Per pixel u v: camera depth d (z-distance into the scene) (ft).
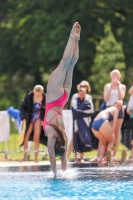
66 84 57.98
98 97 183.83
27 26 213.87
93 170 63.52
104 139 77.61
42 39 207.41
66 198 43.52
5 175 58.95
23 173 60.85
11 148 105.29
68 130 84.64
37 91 78.28
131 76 183.83
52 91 56.70
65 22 193.98
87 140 77.97
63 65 56.95
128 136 82.94
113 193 46.14
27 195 45.19
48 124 56.29
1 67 231.09
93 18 190.80
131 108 82.23
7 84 240.53
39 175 58.65
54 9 200.64
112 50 172.86
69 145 81.61
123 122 82.94
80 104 78.79
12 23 224.74
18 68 230.89
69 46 57.36
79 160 78.28
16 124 88.89
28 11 219.00
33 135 79.41
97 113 82.07
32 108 78.69
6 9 241.96
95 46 194.18
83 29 190.60
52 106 56.54
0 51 230.48
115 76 79.77
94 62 177.58
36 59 215.92
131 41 180.55
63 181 53.47
